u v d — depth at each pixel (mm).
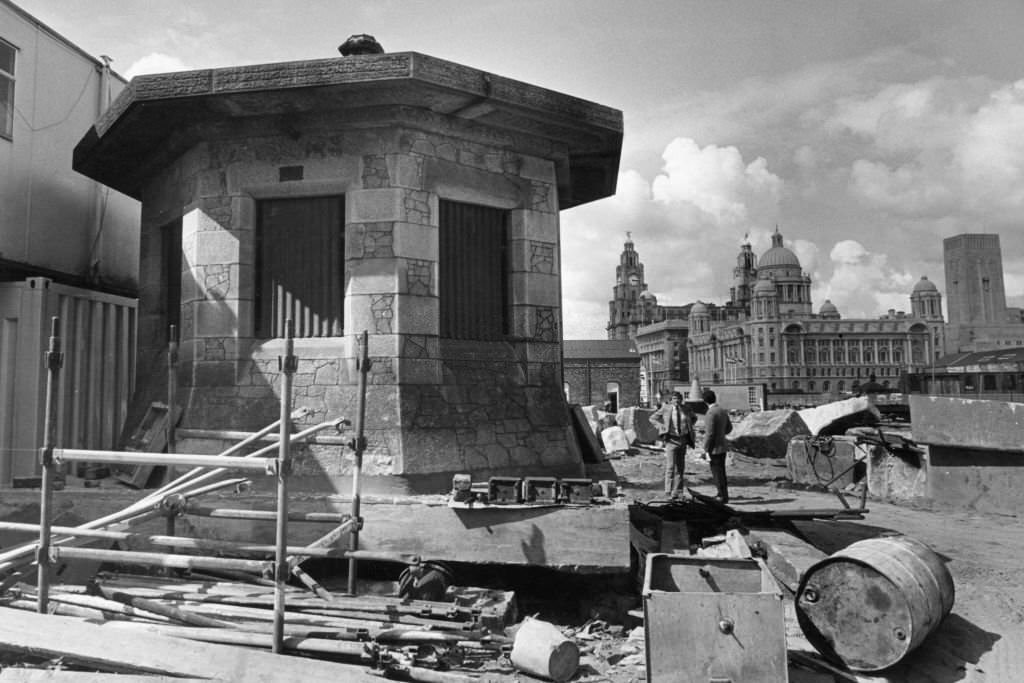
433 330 8023
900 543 5625
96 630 4695
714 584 5039
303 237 8391
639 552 6914
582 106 8617
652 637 4395
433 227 8148
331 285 8258
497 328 8922
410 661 4773
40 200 10531
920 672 5207
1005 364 30812
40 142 10531
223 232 8320
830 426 15016
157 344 9719
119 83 12406
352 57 7312
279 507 4637
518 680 4762
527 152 9117
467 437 7926
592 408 25672
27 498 7371
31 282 9477
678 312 199500
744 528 7680
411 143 8047
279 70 7469
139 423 8984
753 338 140375
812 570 5406
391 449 7461
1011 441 10609
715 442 10219
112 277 12344
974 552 8016
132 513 5570
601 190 11961
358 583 6629
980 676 5168
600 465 10797
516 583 6914
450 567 6805
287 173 8219
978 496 11078
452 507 6656
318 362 7938
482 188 8625
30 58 10312
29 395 9312
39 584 4926
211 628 5047
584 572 6348
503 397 8461
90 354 10500
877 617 5148
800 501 11273
